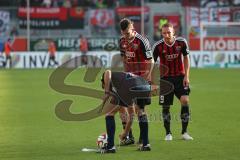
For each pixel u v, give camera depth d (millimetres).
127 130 36938
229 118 51406
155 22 138000
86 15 140125
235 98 69188
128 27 36625
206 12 139500
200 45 134125
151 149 35938
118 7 139125
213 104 62969
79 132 43719
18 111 57219
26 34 139250
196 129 44844
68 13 140000
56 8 140125
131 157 33344
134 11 138875
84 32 140125
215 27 138250
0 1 142500
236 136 41219
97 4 144625
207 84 88812
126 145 37531
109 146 34844
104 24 139625
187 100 39656
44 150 36062
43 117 52656
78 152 35219
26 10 139000
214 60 133500
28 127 46406
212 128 45312
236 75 108062
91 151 35500
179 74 39719
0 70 124875
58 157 33688
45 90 79500
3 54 132625
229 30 138625
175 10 140000
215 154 34250
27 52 133125
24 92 76875
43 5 142250
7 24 138250
